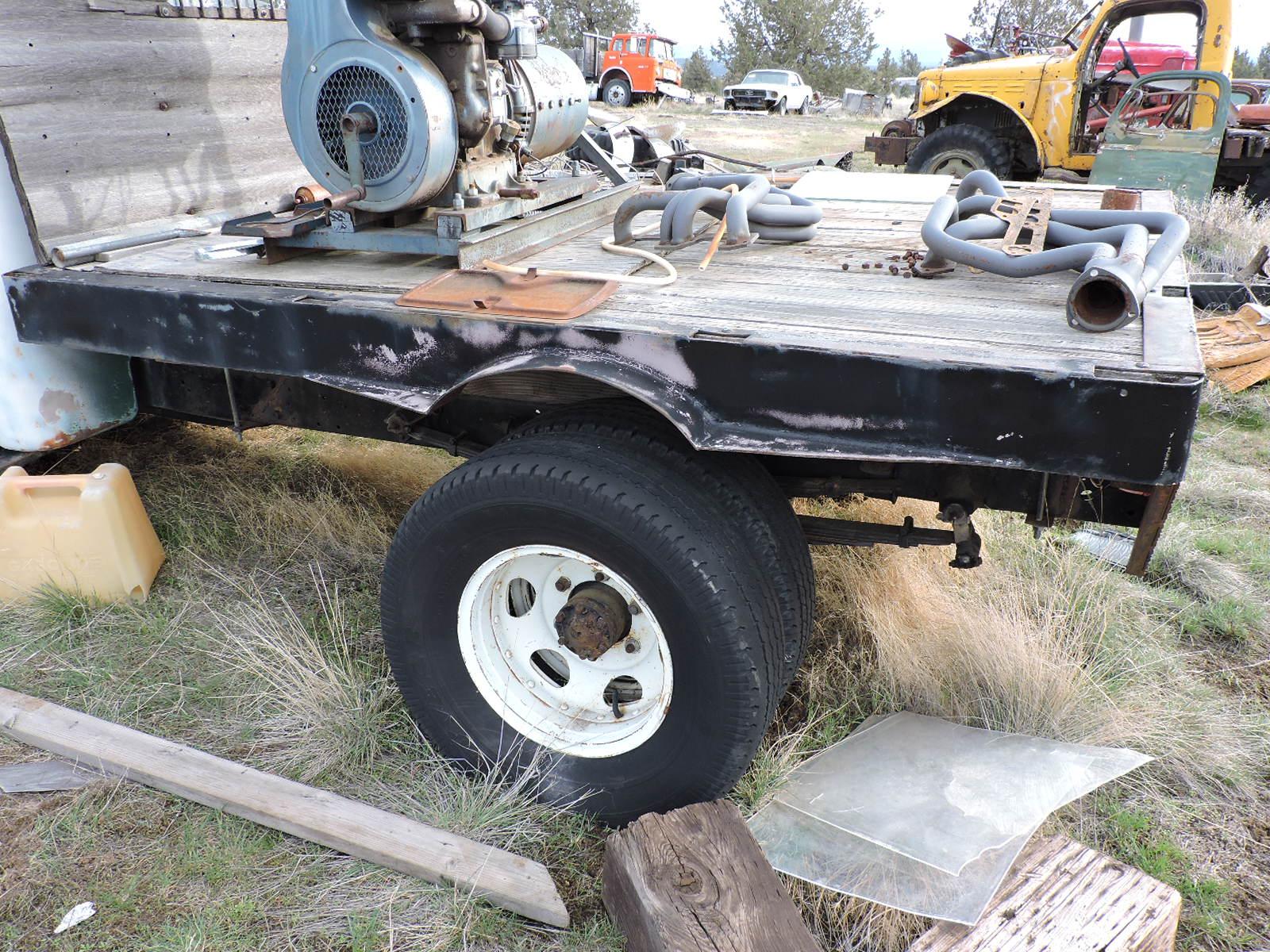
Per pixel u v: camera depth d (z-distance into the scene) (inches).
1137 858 82.4
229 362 89.9
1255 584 126.6
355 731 95.0
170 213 122.4
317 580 120.0
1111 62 385.1
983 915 72.4
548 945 74.4
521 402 97.7
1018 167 370.9
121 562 113.9
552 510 75.3
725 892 68.7
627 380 71.8
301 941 74.7
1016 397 62.5
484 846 81.0
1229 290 224.2
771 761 88.8
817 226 116.0
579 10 1830.7
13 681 103.8
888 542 91.1
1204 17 307.1
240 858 81.7
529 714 86.9
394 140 90.8
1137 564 74.7
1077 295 70.9
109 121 111.7
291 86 93.7
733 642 73.0
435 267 98.8
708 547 73.0
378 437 107.2
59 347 106.2
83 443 151.5
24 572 114.7
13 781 89.9
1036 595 115.3
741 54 1840.6
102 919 76.2
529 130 111.4
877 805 84.1
